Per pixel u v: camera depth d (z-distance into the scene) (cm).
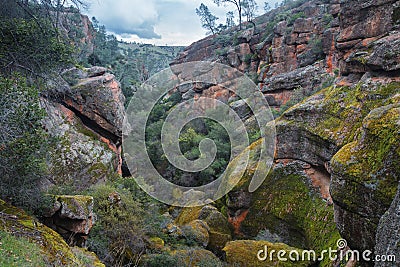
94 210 904
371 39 1158
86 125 1655
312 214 1027
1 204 601
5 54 720
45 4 843
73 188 1048
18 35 714
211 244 1106
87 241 803
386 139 570
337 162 637
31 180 671
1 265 387
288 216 1098
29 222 565
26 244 477
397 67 931
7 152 565
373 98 966
